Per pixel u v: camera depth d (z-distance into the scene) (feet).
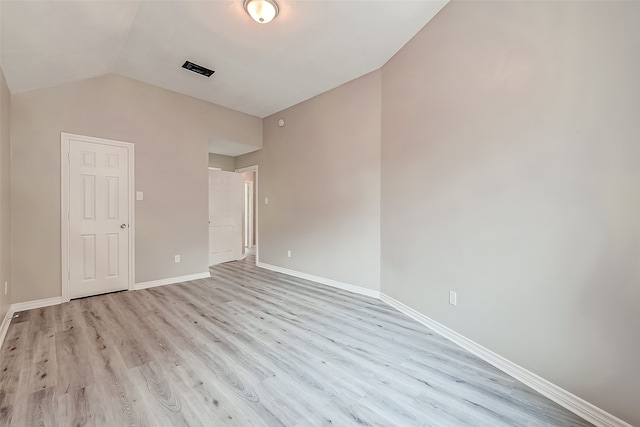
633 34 4.05
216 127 14.79
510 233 5.88
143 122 12.14
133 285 11.89
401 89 9.54
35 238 9.63
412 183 9.02
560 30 4.97
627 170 4.15
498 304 6.13
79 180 10.55
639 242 4.04
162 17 7.98
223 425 4.40
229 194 19.13
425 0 7.37
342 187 12.42
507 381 5.62
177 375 5.72
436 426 4.42
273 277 14.49
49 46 7.68
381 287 10.88
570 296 4.85
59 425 4.37
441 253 7.80
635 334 4.09
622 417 4.22
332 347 6.97
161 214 12.71
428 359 6.43
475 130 6.71
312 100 13.80
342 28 8.50
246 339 7.36
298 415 4.64
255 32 8.70
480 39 6.54
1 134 7.81
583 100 4.65
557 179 5.03
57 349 6.73
